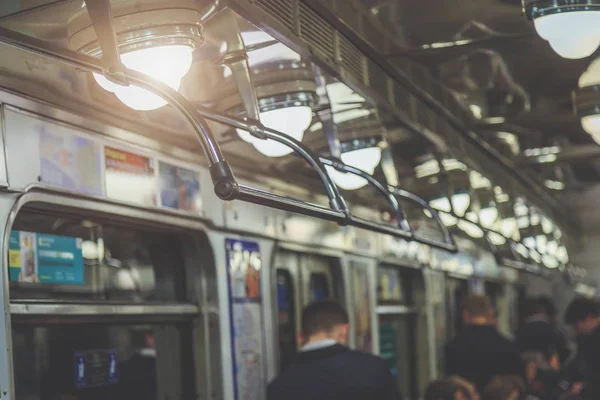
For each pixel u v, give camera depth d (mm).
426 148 5410
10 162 2922
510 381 5777
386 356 7109
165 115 3709
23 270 3184
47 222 3334
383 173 4547
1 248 2861
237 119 2869
